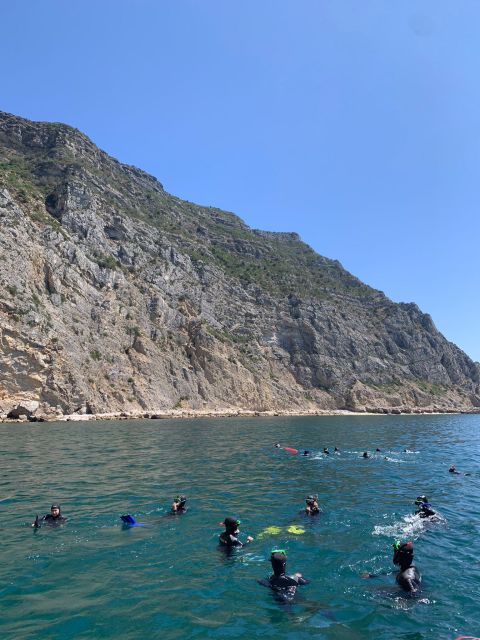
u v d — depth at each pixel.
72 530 11.59
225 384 87.31
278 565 8.76
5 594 7.91
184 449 29.08
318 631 7.00
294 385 102.06
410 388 118.94
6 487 16.53
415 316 141.75
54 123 115.50
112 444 30.64
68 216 81.25
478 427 60.78
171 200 140.38
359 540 11.36
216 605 7.75
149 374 73.94
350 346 116.94
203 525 12.26
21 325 57.03
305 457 27.12
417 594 8.39
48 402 56.28
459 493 17.42
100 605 7.58
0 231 61.41
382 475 21.28
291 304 115.75
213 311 101.19
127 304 79.69
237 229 154.38
